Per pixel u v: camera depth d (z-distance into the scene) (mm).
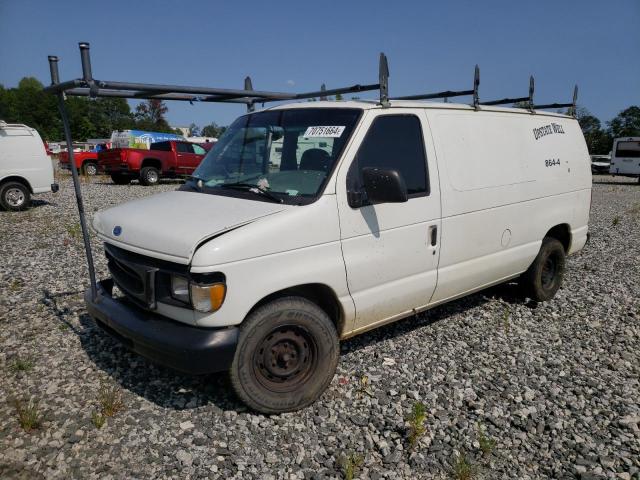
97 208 13984
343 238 3643
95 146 34812
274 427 3434
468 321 5445
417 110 4305
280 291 3539
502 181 4965
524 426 3520
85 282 6574
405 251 4082
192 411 3578
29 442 3197
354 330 3957
